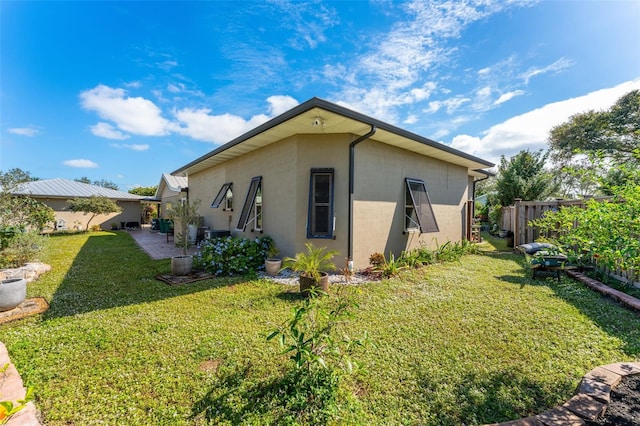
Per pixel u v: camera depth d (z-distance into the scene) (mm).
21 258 6371
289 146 6617
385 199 7062
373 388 2375
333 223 6230
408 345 3053
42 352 2902
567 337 3199
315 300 2631
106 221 20141
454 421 2031
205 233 10023
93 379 2467
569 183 11719
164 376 2512
